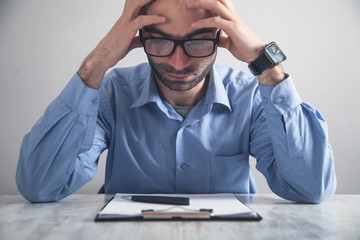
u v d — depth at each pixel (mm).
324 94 2320
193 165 1284
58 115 1088
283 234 666
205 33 1112
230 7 1169
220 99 1300
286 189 1107
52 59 2279
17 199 1111
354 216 832
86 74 1108
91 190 2311
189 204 884
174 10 1079
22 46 2270
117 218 760
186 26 1086
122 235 650
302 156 1083
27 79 2279
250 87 1398
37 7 2264
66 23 2273
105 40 1135
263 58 1111
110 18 2273
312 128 1105
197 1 1085
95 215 828
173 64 1109
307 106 1129
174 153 1290
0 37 2262
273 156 1229
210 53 1119
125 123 1327
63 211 882
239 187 1302
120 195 1018
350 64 2311
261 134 1293
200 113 1293
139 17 1088
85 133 1110
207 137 1307
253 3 2287
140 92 1383
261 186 2311
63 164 1077
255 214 792
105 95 1377
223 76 1445
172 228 699
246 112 1346
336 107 2324
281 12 2295
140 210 815
